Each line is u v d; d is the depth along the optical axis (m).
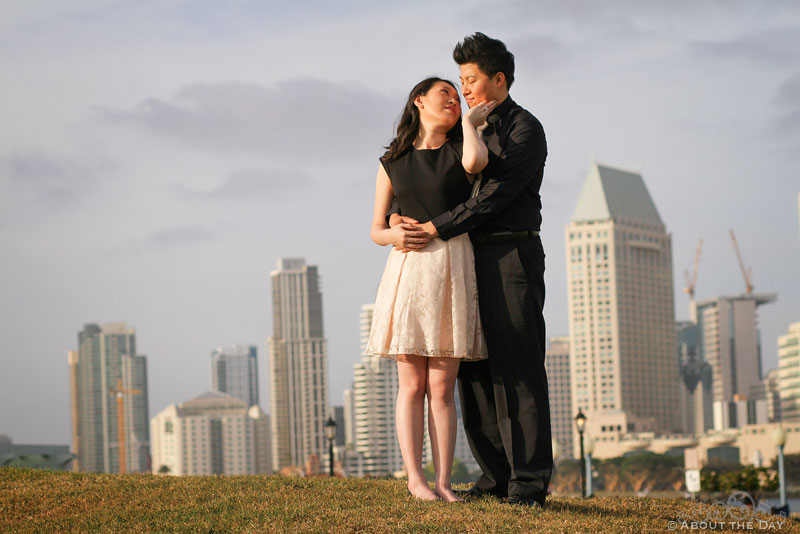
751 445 172.75
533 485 7.75
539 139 7.69
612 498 9.66
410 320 7.61
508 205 7.71
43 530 7.98
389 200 8.07
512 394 7.74
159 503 8.84
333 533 7.06
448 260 7.68
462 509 7.52
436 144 7.89
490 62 7.77
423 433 8.07
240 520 7.69
